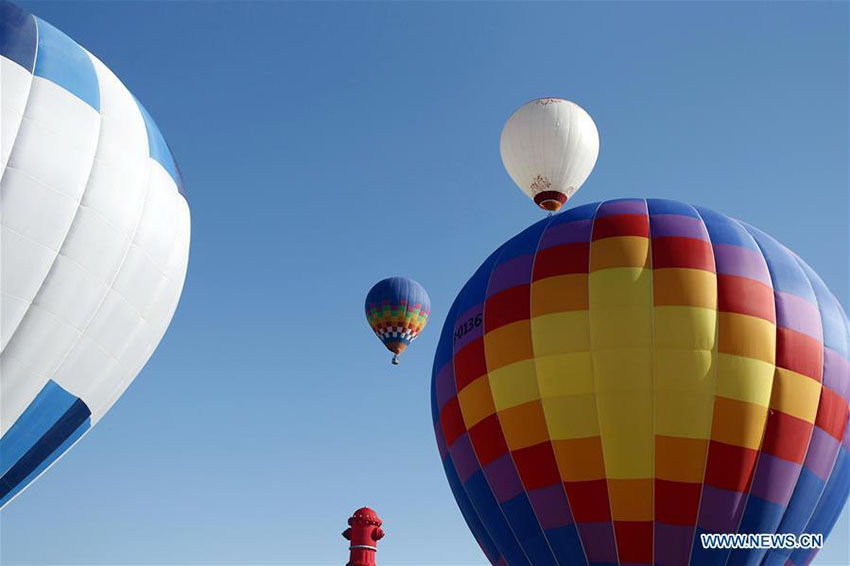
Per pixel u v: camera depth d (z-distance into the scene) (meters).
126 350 18.61
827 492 18.06
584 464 17.45
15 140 17.17
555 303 18.28
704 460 17.19
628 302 17.84
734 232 18.92
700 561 17.09
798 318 18.14
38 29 18.58
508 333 18.56
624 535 17.19
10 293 16.86
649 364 17.47
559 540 17.56
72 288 17.45
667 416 17.27
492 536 18.75
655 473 17.19
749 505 17.25
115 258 18.05
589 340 17.83
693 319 17.62
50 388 17.53
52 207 17.25
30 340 17.14
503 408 18.34
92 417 18.47
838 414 18.12
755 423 17.38
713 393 17.34
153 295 18.91
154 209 18.92
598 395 17.56
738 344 17.58
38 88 17.78
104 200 17.92
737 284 18.05
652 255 18.31
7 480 17.53
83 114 18.17
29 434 17.48
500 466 18.33
